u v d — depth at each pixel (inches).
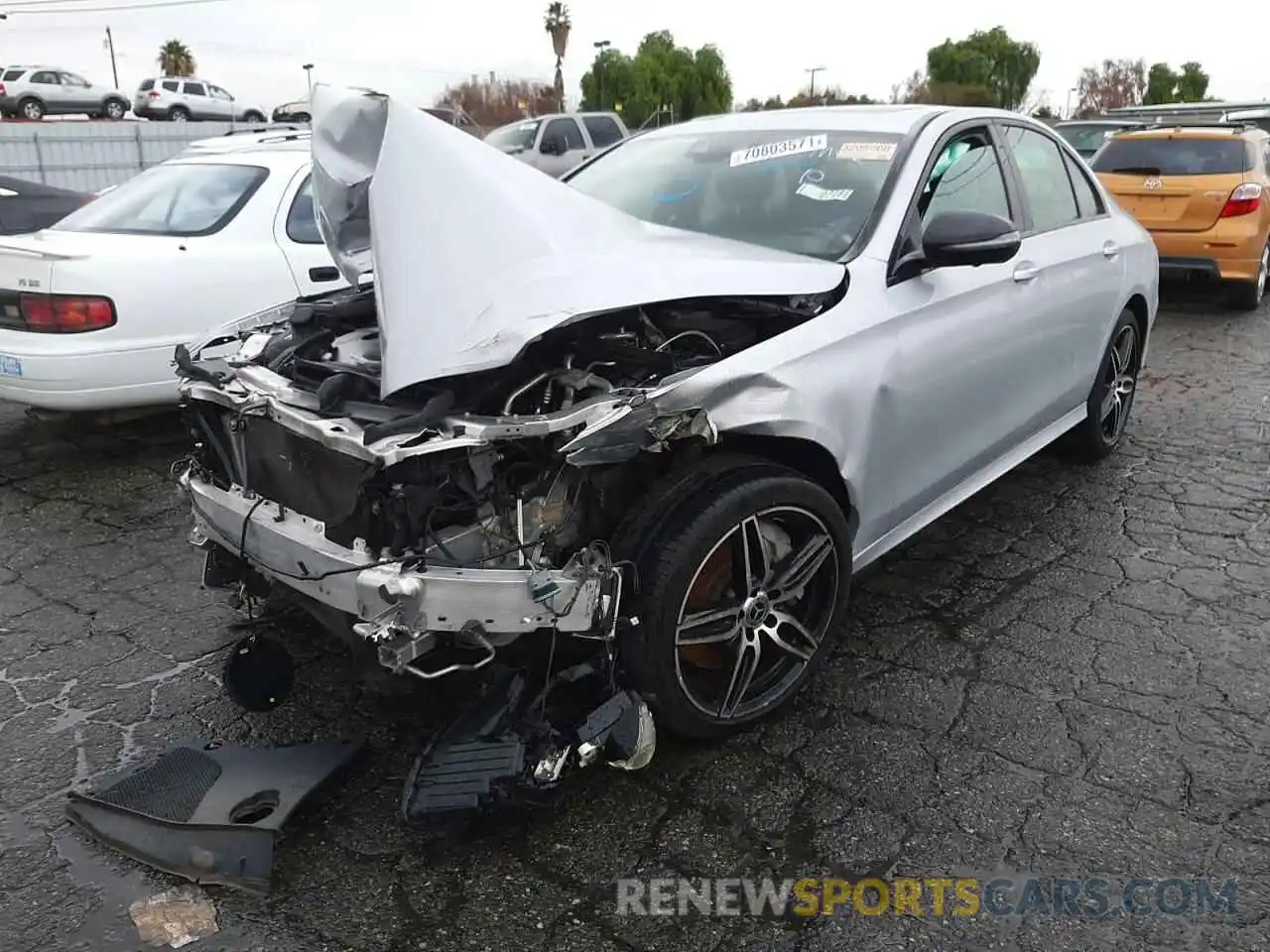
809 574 119.2
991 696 128.6
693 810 107.7
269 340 127.8
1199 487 201.0
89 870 98.7
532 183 117.7
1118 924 93.4
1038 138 179.6
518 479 100.3
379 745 118.3
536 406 104.2
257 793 105.8
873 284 127.2
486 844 102.7
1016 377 157.4
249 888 96.1
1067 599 154.5
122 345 195.0
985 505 191.3
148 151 843.4
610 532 108.3
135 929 91.7
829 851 102.3
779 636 120.1
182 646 140.4
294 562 103.9
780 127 159.8
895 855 101.7
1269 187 385.7
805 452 120.3
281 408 104.8
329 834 104.1
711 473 109.6
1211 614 150.2
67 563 165.8
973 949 90.8
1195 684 131.7
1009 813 107.6
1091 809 108.2
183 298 201.6
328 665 134.6
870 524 130.8
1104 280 183.9
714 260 117.9
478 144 117.1
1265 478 206.1
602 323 111.0
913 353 129.6
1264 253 384.5
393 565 94.0
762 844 103.1
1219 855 101.8
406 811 97.7
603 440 96.7
